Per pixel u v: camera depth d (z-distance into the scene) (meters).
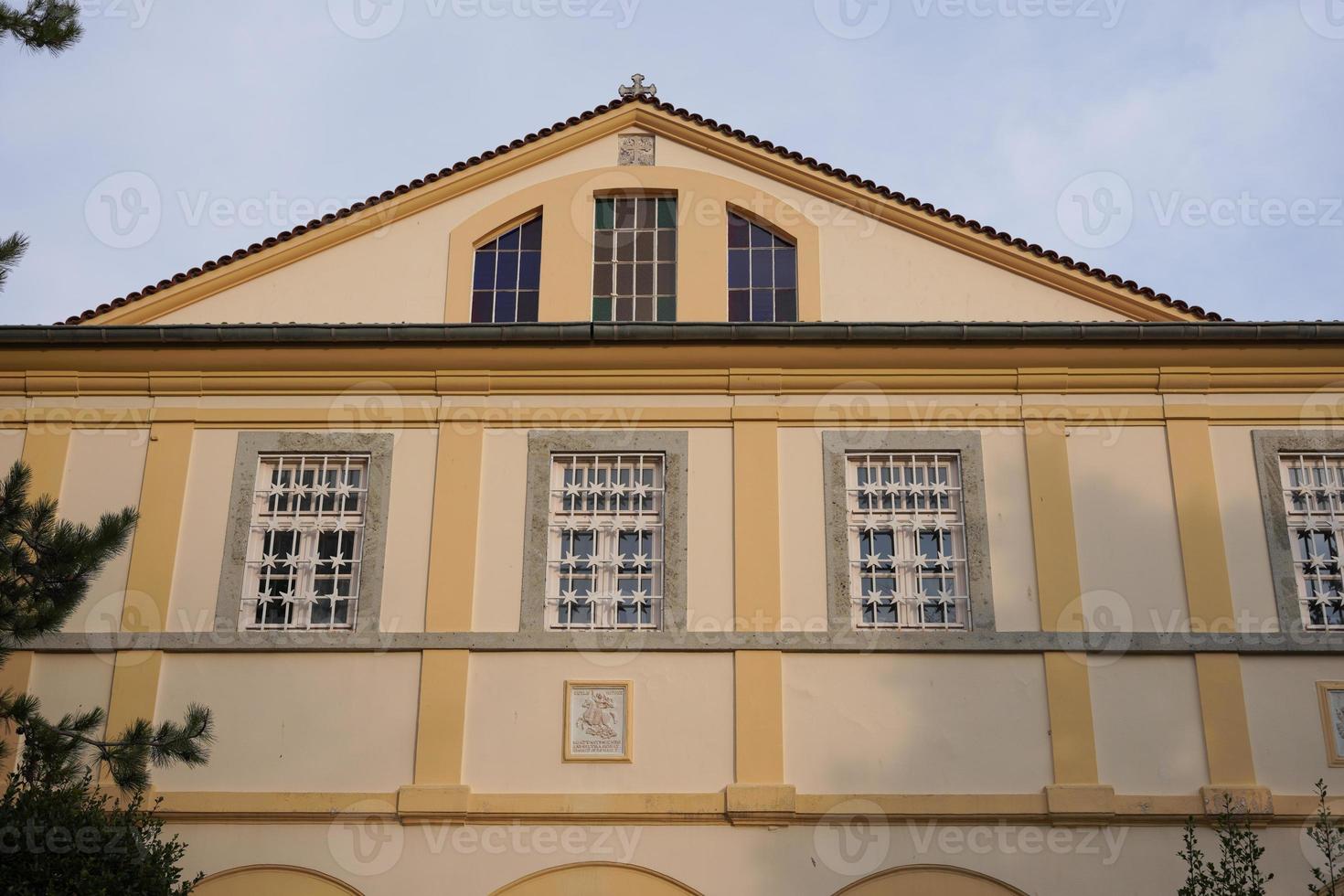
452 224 14.95
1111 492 13.52
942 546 13.45
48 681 12.89
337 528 13.56
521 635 12.95
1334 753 12.54
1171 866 12.21
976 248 14.67
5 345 13.90
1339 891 12.08
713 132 15.23
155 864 10.95
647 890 12.20
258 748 12.65
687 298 14.64
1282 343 13.80
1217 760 12.52
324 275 14.72
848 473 13.72
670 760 12.56
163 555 13.35
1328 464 13.71
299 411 13.89
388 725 12.70
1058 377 13.89
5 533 11.12
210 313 14.60
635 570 13.42
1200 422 13.74
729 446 13.72
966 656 12.90
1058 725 12.64
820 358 13.89
